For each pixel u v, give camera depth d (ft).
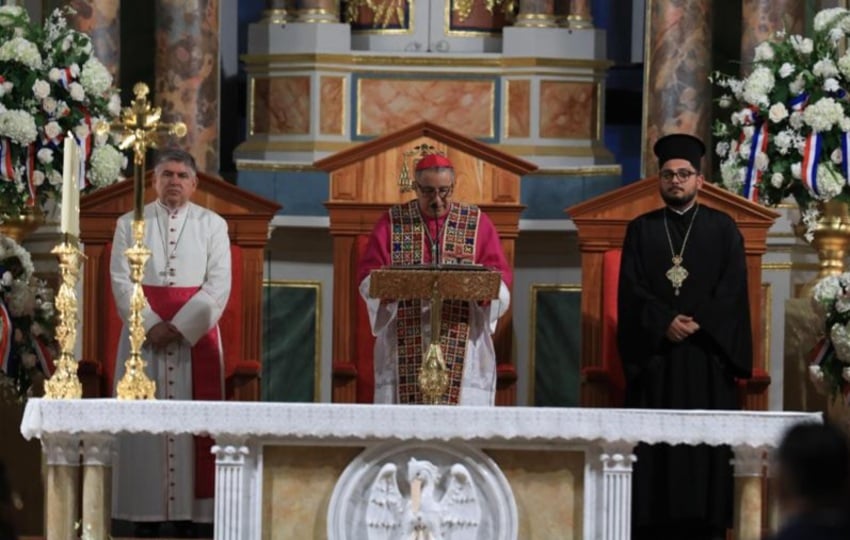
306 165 92.58
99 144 77.10
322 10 95.55
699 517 71.97
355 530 61.77
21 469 79.77
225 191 78.48
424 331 71.87
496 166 80.38
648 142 92.12
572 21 95.91
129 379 63.00
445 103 95.30
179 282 74.43
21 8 77.36
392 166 80.18
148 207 75.51
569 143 95.14
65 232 62.39
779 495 36.55
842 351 74.49
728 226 73.92
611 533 61.31
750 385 77.25
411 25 96.22
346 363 78.84
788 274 87.76
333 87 94.79
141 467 74.69
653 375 72.33
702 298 72.79
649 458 72.28
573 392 90.74
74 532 62.49
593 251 77.66
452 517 61.67
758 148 77.05
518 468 61.87
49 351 78.13
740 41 96.27
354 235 79.51
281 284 90.79
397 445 61.67
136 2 97.14
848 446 36.27
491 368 72.08
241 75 100.12
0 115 74.18
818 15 78.28
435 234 73.46
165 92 92.07
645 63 92.89
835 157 75.97
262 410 60.18
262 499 61.77
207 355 75.10
